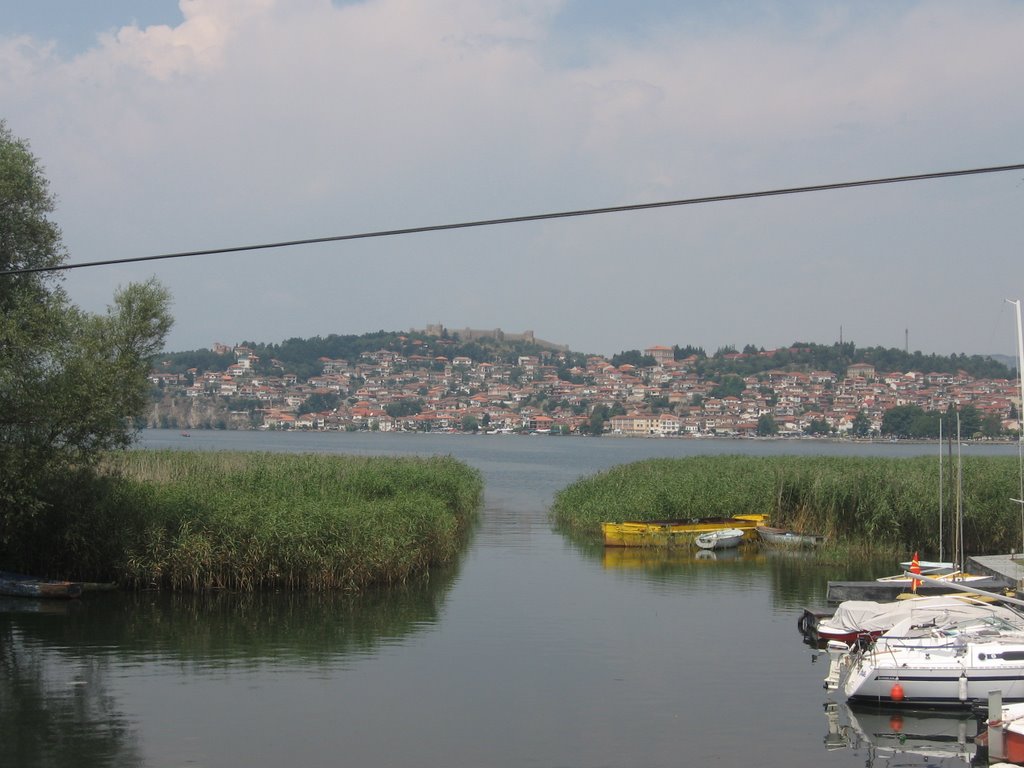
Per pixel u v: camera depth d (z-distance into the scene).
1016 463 45.03
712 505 44.31
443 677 21.09
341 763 16.06
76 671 21.30
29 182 30.20
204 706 18.97
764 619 27.02
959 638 19.95
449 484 45.28
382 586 31.11
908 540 39.62
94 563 30.53
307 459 49.56
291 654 22.86
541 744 17.05
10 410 28.31
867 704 19.41
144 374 32.34
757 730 18.02
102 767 15.78
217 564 29.72
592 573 34.53
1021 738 15.85
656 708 19.16
